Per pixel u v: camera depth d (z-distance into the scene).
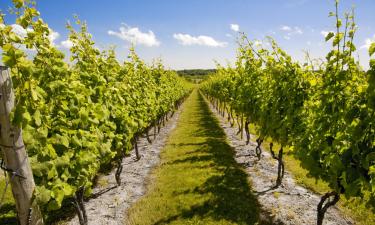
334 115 4.19
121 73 8.97
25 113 2.74
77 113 4.53
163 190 7.29
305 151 4.70
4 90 2.60
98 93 5.93
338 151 4.09
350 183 3.69
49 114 4.02
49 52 3.88
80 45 6.01
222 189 7.24
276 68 6.78
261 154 10.48
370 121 3.45
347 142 4.01
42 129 3.61
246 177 8.09
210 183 7.64
